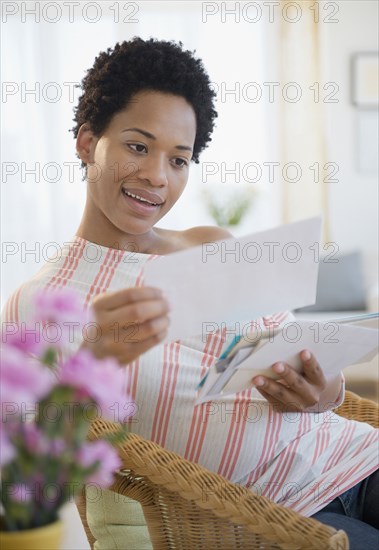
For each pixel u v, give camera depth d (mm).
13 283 7090
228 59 7254
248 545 1216
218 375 1264
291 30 7180
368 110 7234
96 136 1584
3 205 7082
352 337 1351
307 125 7227
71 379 707
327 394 1546
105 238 1610
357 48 7199
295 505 1501
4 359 679
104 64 1563
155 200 1538
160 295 1138
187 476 1222
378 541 1368
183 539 1268
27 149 7109
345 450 1615
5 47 7074
